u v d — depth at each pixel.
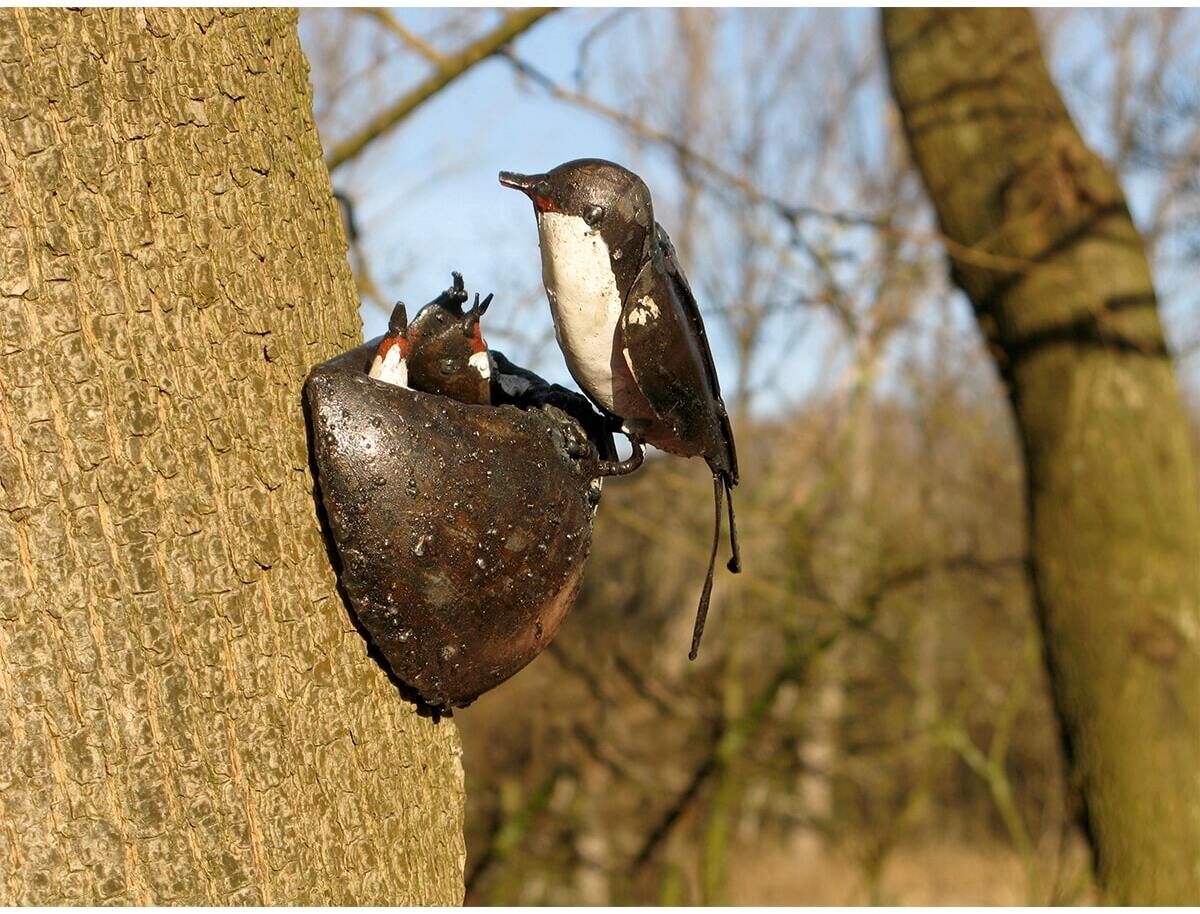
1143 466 4.63
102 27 1.50
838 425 8.73
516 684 8.04
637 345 1.79
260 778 1.51
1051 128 4.84
